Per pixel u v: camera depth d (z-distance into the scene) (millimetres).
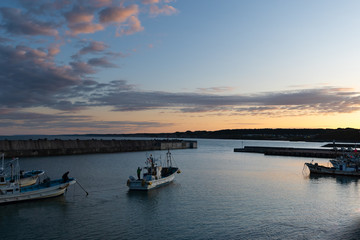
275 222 31172
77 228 29156
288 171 72750
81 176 60031
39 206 36625
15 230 28531
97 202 38969
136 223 30719
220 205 37750
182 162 95875
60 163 83312
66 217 32531
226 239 26641
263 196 43000
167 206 37250
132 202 39125
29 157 99562
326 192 46438
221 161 99688
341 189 49125
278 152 129625
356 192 46625
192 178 59594
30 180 52094
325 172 67000
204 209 35906
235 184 52844
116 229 28953
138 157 108000
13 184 38031
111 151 132500
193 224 30469
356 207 37344
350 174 64312
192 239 26625
